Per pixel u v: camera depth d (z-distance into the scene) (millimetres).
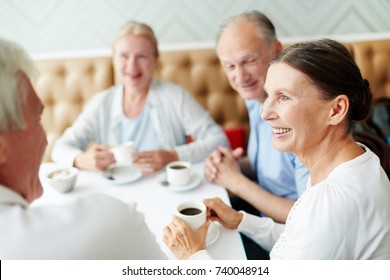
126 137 1537
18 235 477
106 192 1143
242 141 2010
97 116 1556
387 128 1341
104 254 502
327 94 650
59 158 1381
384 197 642
